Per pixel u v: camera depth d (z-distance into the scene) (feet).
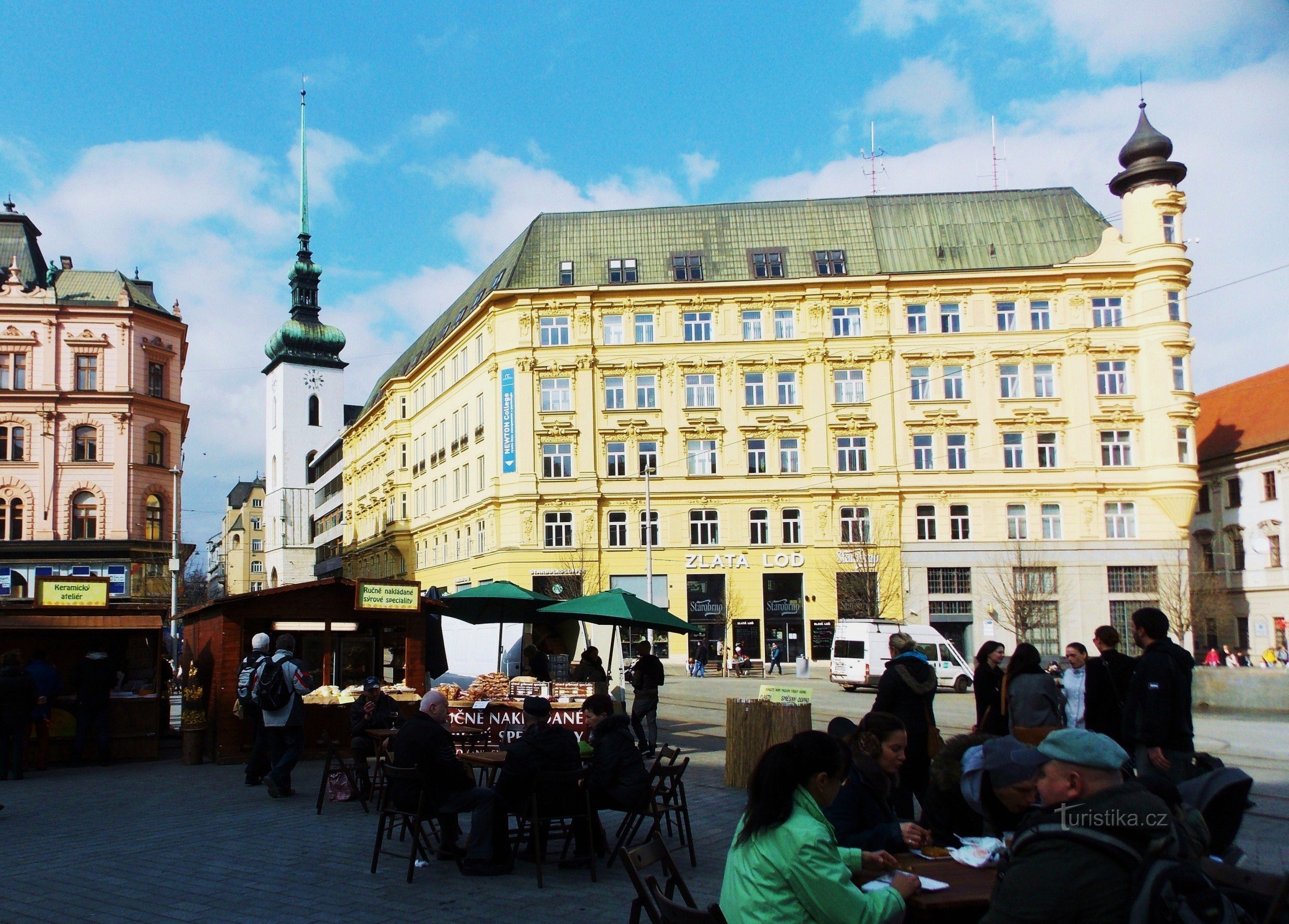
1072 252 182.09
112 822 42.52
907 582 174.60
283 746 49.44
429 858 35.94
